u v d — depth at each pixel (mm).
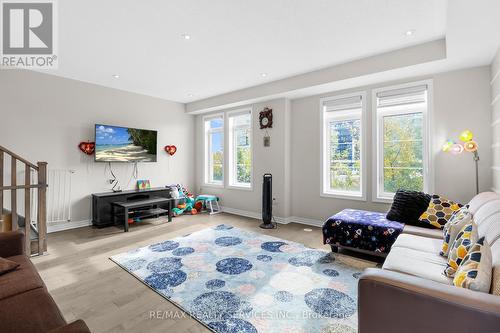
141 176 5180
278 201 4691
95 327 1767
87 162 4453
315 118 4406
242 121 5445
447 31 2287
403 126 3658
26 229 2934
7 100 3695
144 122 5219
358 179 4098
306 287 2295
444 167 3268
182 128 5918
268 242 3520
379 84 3729
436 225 2721
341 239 3039
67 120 4223
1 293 1377
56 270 2643
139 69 3805
